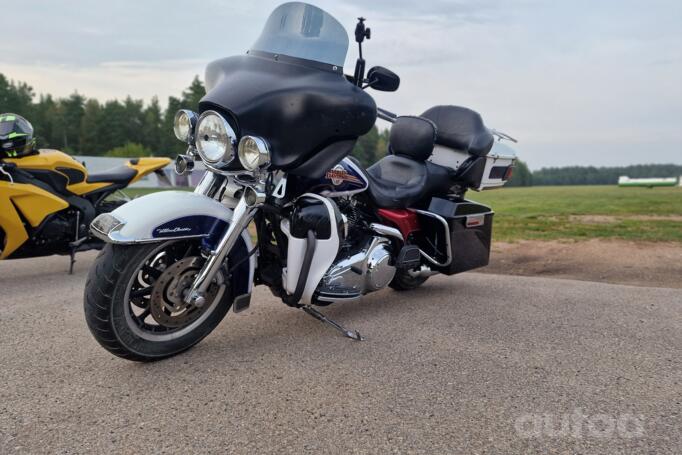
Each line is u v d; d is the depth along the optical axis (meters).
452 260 4.38
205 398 2.49
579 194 24.91
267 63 3.02
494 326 3.62
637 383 2.73
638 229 8.93
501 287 4.80
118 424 2.25
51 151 5.21
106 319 2.61
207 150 2.79
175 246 2.97
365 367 2.88
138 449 2.07
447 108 4.64
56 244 5.12
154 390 2.56
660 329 3.57
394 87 3.27
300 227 3.09
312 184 3.31
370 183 3.79
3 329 3.45
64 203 5.02
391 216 3.99
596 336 3.43
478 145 4.43
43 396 2.49
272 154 2.90
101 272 2.61
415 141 4.29
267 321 3.66
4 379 2.67
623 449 2.13
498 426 2.29
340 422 2.30
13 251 4.90
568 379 2.77
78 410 2.36
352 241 3.61
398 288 4.59
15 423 2.24
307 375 2.77
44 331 3.41
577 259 6.34
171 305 2.84
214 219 2.85
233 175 2.91
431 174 4.33
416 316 3.85
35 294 4.41
